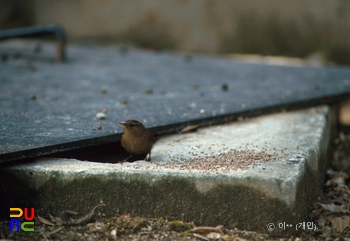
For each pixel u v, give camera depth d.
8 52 20.34
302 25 24.45
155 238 7.41
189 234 7.45
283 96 13.04
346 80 15.72
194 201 7.56
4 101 12.05
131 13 26.38
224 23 25.44
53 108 11.53
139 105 12.06
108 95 13.20
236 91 13.97
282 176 7.43
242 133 10.17
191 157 8.55
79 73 16.53
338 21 23.92
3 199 7.99
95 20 26.73
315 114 11.85
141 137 8.54
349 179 10.23
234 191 7.43
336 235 7.67
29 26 27.05
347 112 16.92
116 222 7.68
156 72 17.33
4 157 7.95
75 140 8.82
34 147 8.31
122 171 7.72
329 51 24.00
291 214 7.32
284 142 9.40
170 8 25.98
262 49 25.08
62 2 26.98
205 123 10.79
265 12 24.91
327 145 10.81
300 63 22.06
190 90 14.13
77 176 7.77
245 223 7.46
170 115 11.02
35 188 7.89
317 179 8.85
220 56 24.08
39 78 15.29
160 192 7.63
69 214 7.84
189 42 25.84
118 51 22.62
